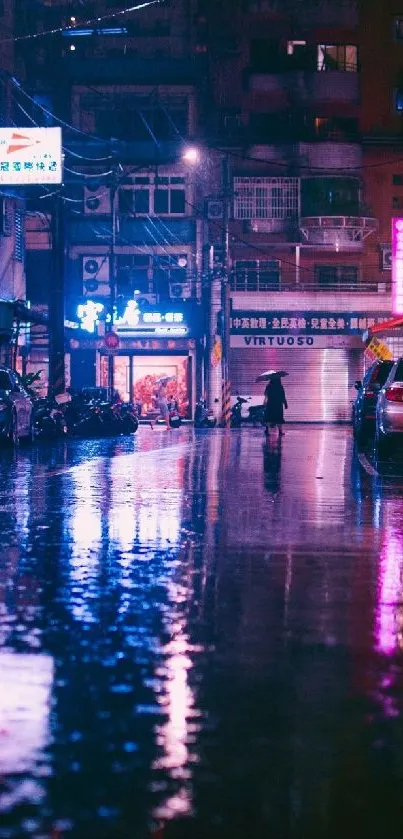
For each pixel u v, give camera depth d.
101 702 7.75
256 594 12.05
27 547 15.59
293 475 28.38
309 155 90.62
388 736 6.97
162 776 6.19
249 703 7.74
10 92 71.69
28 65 90.19
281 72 92.12
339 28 92.12
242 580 12.93
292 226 90.69
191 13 92.12
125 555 14.86
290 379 90.75
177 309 89.88
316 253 91.12
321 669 8.75
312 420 90.94
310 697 7.92
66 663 8.88
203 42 92.25
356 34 92.44
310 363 90.75
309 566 13.98
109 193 89.38
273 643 9.68
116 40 91.69
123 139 90.38
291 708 7.62
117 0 91.88
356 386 46.50
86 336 89.69
